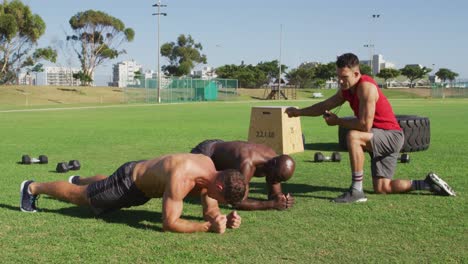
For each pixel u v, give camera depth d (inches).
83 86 2888.8
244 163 215.2
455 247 170.2
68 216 210.1
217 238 179.9
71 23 3316.9
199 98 2420.0
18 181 296.7
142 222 200.8
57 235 183.3
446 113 1114.7
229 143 224.8
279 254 162.9
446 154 421.1
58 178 309.0
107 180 201.0
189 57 4239.7
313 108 268.4
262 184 287.0
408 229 191.5
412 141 429.7
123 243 173.6
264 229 191.6
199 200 244.1
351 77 245.4
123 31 3449.8
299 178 307.7
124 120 927.7
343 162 376.2
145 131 673.0
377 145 247.1
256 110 431.8
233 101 2335.1
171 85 2340.1
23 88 2404.0
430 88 3287.4
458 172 325.7
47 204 232.7
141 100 2269.9
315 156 379.6
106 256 160.7
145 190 195.5
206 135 609.9
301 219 206.7
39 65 2819.9
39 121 899.4
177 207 185.6
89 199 204.1
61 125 794.2
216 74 4156.0
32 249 167.8
